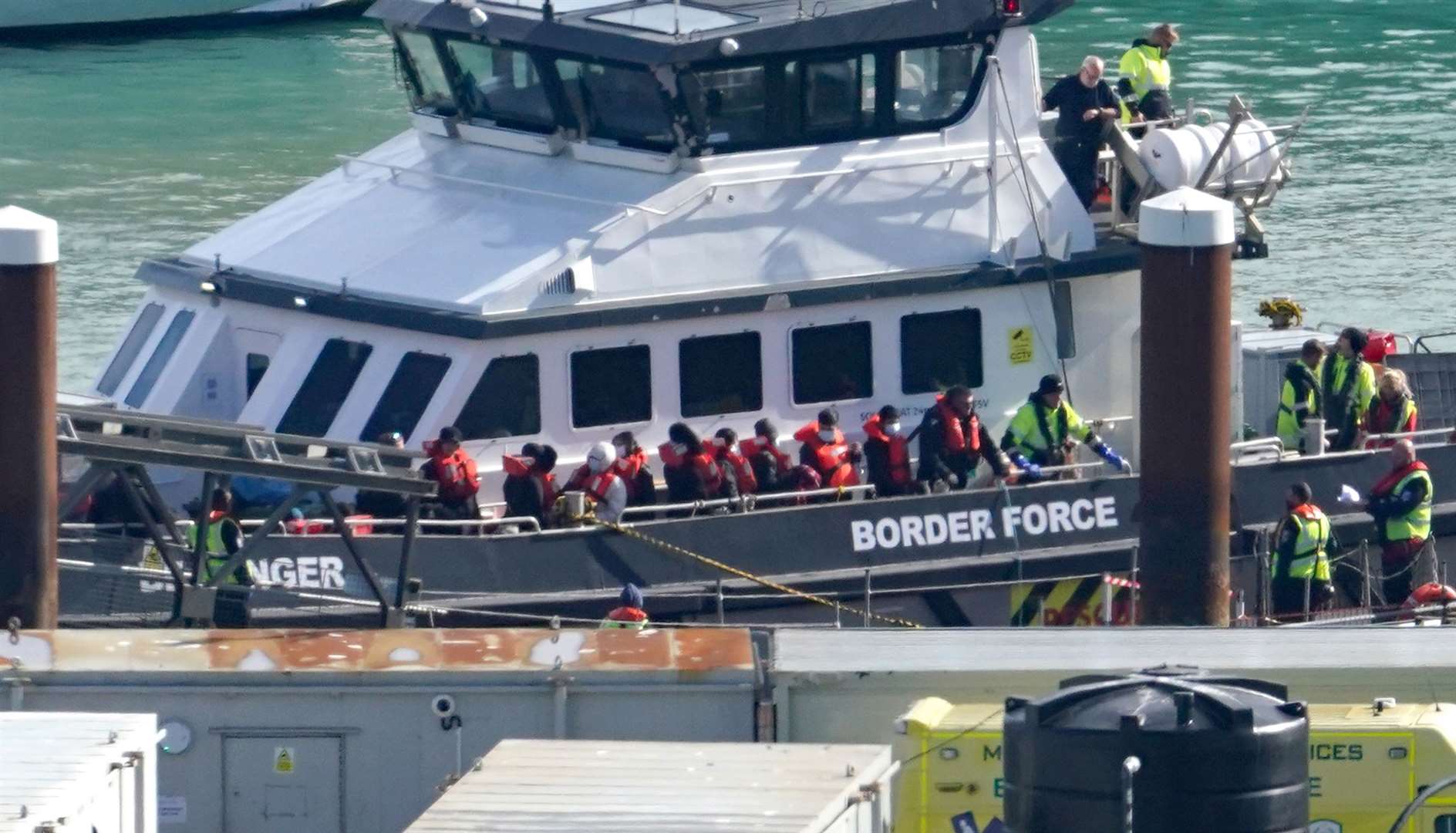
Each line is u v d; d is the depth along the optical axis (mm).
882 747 10102
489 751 11047
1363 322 28062
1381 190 33719
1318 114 38406
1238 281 29625
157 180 34594
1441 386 21859
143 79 43625
